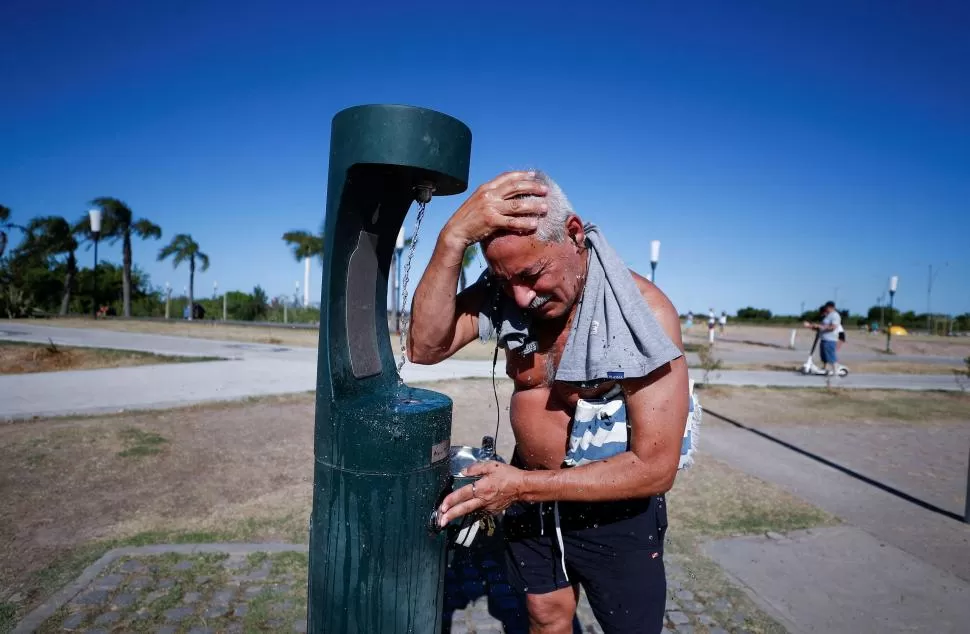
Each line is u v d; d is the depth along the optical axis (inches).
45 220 1353.3
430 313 69.0
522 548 80.1
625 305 61.9
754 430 296.4
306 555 139.5
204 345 581.0
